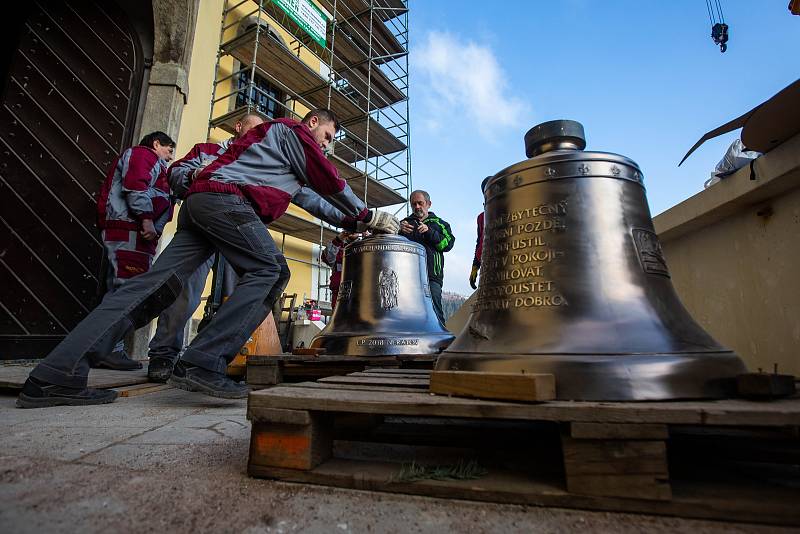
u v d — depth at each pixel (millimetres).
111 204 3045
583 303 989
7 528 679
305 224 8711
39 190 3689
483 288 1174
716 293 2805
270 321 3045
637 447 739
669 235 3205
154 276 1964
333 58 10695
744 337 2547
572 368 872
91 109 4070
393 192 11047
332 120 2350
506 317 1062
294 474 900
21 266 3523
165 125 4336
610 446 753
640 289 1014
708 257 2889
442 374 956
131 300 1915
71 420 1553
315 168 1962
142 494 833
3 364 3260
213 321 1895
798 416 677
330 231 9219
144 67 4465
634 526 689
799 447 941
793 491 760
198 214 1871
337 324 2424
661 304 1008
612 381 848
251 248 1869
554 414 770
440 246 4137
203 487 875
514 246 1124
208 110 5801
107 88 4195
